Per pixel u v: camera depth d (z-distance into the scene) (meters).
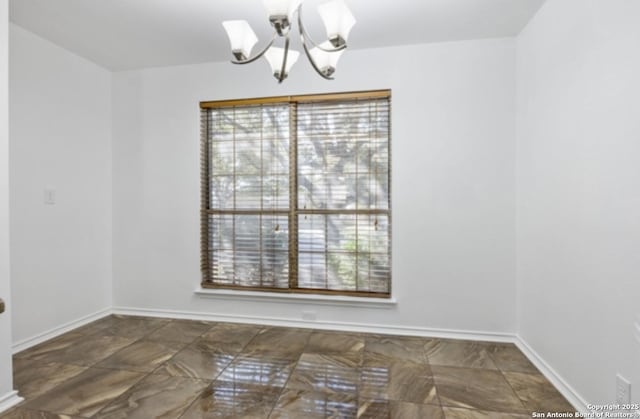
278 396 1.84
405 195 2.66
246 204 2.97
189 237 3.04
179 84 3.03
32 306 2.48
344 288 2.83
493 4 2.08
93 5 2.10
